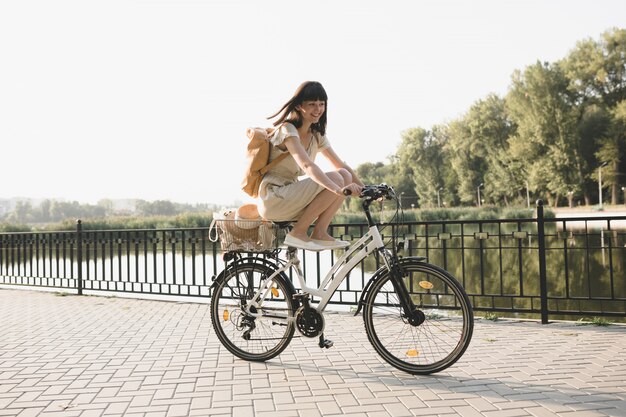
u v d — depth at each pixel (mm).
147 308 6559
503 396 3006
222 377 3486
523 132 56844
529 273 10695
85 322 5641
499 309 5453
